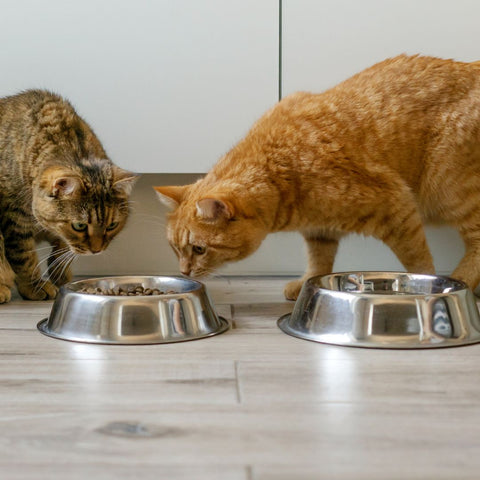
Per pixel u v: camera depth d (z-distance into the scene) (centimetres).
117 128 207
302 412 112
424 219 206
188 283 177
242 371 132
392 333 148
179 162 209
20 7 199
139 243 248
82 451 97
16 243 201
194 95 205
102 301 153
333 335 152
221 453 97
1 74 202
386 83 192
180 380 127
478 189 194
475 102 189
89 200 192
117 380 127
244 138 192
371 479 89
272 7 201
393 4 202
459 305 152
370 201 181
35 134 199
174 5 200
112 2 199
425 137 190
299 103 192
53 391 121
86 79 203
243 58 203
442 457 95
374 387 123
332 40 203
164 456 96
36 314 184
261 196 177
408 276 180
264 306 195
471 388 123
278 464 93
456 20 203
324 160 179
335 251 213
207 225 174
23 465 93
